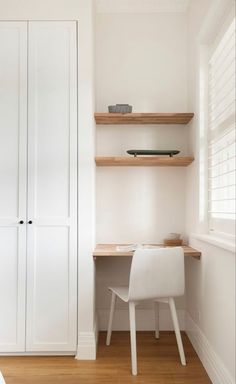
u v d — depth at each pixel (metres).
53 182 2.33
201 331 2.27
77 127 2.34
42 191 2.32
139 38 2.88
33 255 2.30
